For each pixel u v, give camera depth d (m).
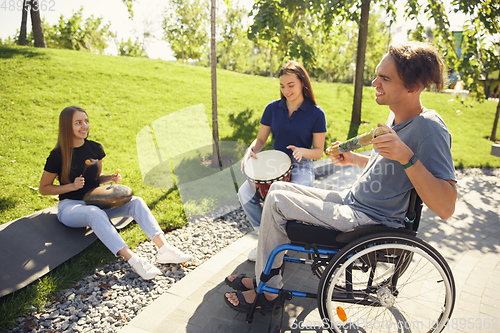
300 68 2.78
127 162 5.00
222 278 2.59
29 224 2.66
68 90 7.88
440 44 6.79
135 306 2.29
